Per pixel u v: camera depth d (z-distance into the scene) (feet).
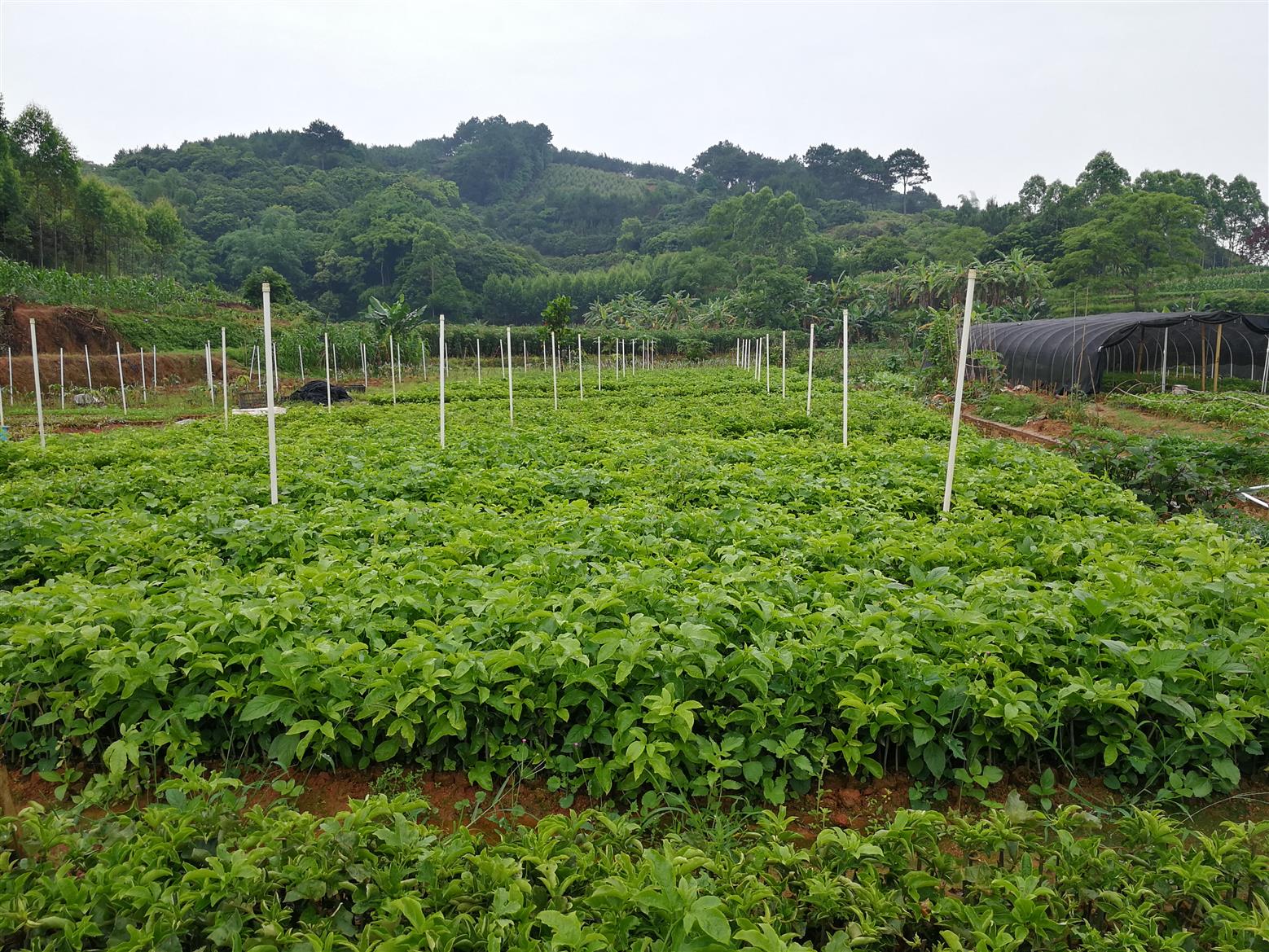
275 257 352.08
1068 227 290.56
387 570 23.16
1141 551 26.30
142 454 47.67
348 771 18.21
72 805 17.20
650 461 43.68
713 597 19.72
